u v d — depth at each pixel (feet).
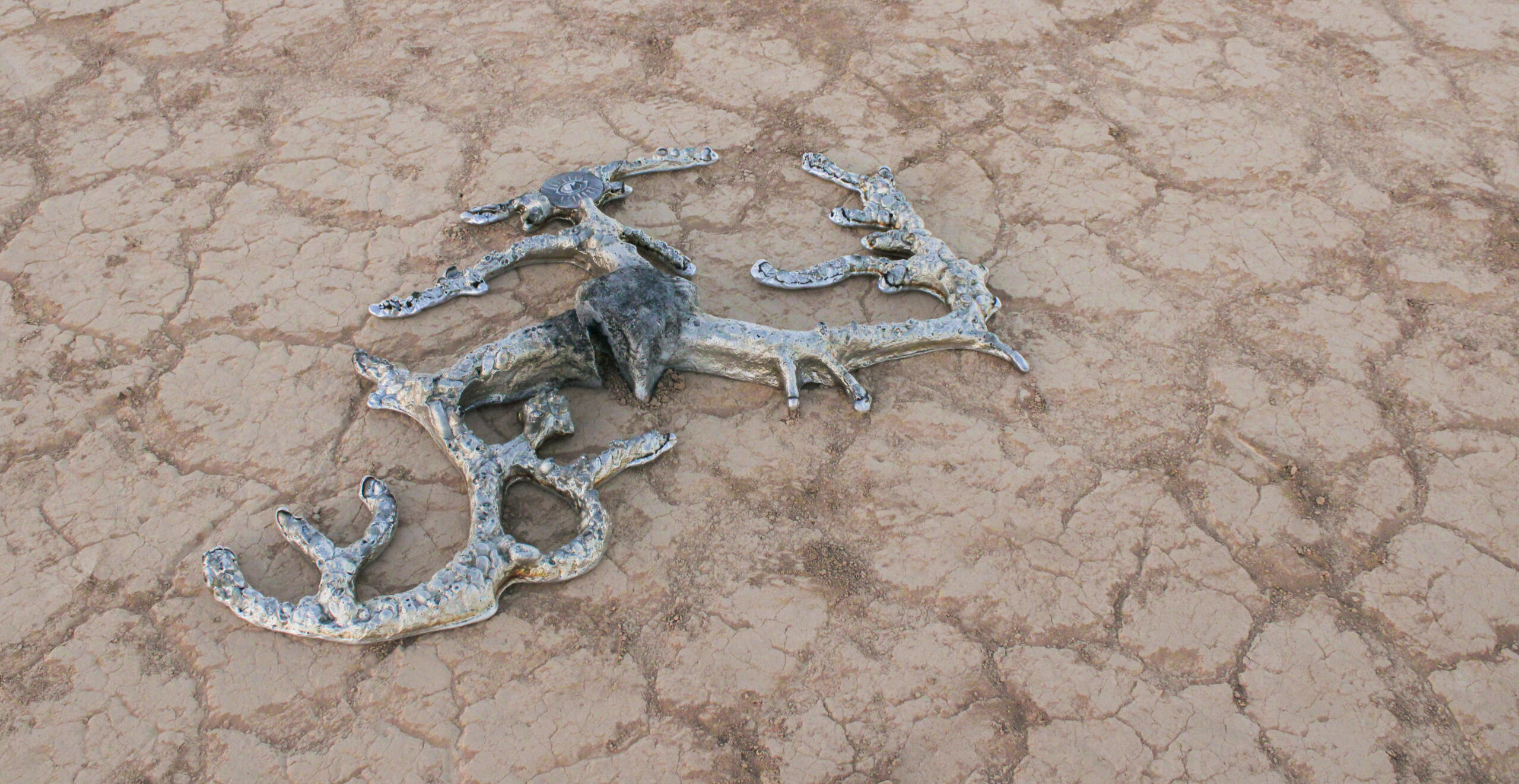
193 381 7.39
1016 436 7.34
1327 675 6.80
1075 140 8.52
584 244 7.69
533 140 8.39
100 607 6.81
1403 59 8.98
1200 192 8.29
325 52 8.82
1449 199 8.26
